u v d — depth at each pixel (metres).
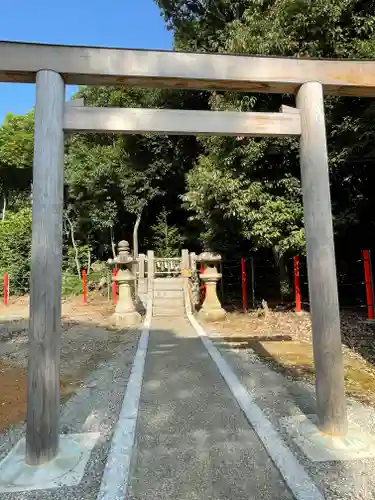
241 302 10.91
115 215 14.77
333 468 2.26
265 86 2.90
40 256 2.44
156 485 2.16
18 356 5.71
